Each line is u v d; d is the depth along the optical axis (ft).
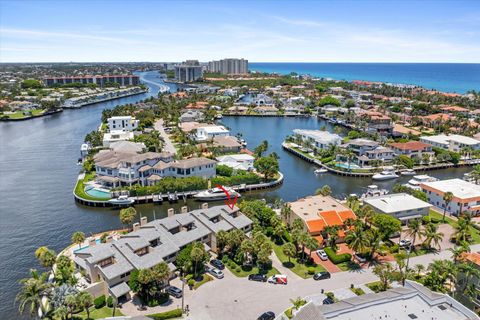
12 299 218.59
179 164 403.54
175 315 191.72
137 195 367.04
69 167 475.72
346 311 165.27
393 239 282.77
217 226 266.98
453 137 579.07
